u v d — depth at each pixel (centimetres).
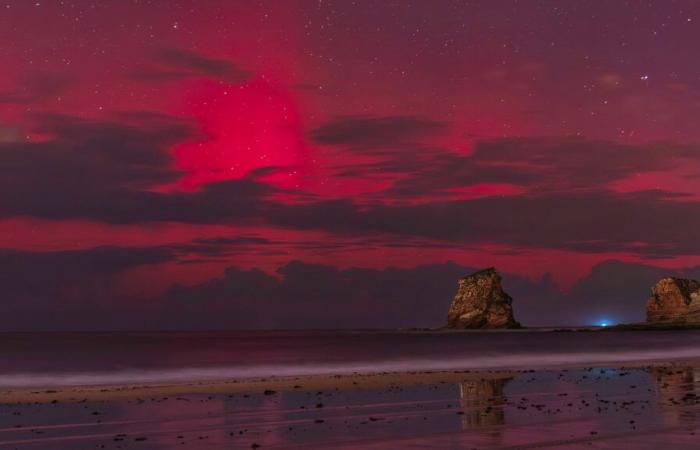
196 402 2436
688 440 1473
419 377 3662
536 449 1370
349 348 9169
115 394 2772
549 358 5716
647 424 1723
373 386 3094
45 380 3641
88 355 7650
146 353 8119
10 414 2102
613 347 8644
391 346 9894
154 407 2277
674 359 5594
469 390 2822
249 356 6900
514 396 2538
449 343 11200
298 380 3503
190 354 7706
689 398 2395
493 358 5734
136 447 1464
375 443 1473
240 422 1861
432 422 1811
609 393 2628
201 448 1439
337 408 2186
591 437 1519
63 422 1897
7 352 8856
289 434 1625
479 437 1535
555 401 2334
